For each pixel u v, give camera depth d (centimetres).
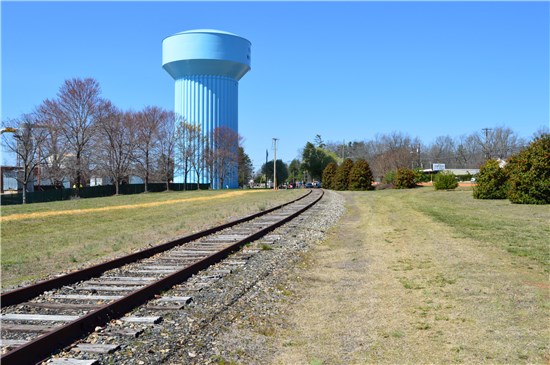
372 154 13950
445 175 4988
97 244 1670
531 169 2755
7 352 576
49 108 5838
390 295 882
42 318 726
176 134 8300
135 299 801
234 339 665
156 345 624
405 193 4628
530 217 2034
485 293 852
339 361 592
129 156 6831
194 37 8988
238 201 4212
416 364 575
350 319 753
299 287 971
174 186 7994
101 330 670
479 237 1492
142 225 2333
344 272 1105
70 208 3506
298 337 680
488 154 10038
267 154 11525
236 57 9175
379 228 1919
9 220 2545
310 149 11194
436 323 712
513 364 562
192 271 1052
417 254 1279
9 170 6731
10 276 1160
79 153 6028
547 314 727
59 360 561
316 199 3853
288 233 1764
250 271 1087
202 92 9162
